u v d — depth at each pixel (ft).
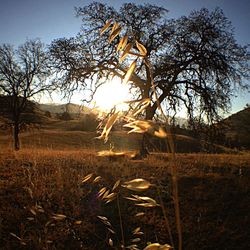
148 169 29.99
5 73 107.24
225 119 67.36
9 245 14.78
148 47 63.82
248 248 16.56
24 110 114.93
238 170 32.71
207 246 16.71
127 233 17.34
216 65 64.54
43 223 17.07
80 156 37.70
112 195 5.31
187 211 20.54
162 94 64.23
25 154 39.37
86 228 17.20
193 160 40.04
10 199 20.57
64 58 65.46
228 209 21.17
